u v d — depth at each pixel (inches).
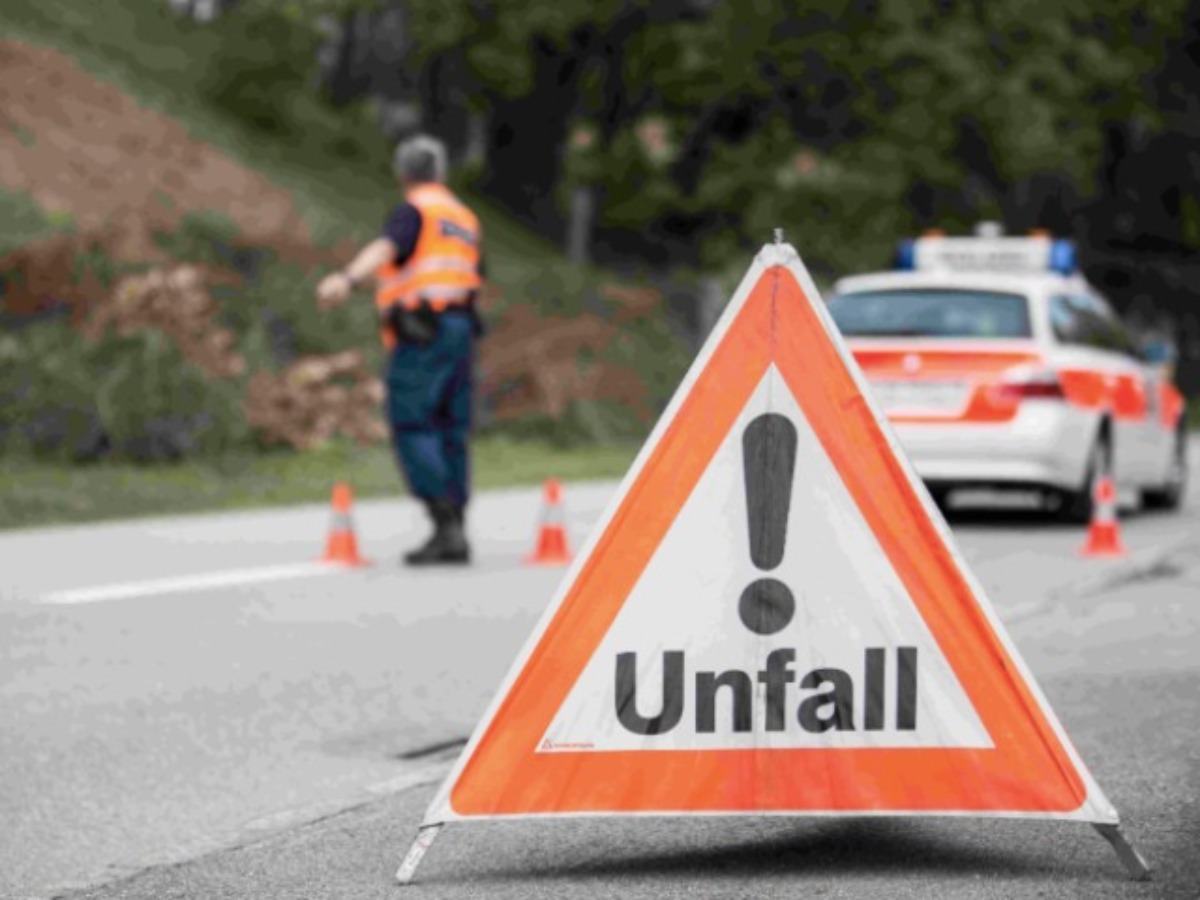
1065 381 863.1
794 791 307.1
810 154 1899.6
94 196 1429.6
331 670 503.8
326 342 1336.1
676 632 307.6
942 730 306.5
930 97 1916.8
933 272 921.5
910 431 859.4
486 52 2014.0
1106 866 315.0
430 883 310.8
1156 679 490.3
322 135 1975.9
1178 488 1013.2
